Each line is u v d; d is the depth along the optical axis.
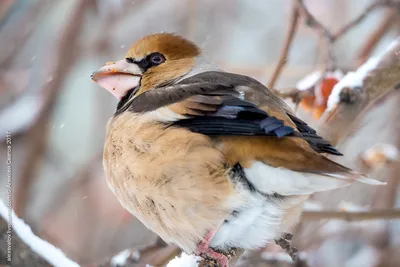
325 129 9.01
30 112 13.41
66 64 13.33
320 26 10.16
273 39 16.84
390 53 9.48
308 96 9.69
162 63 9.48
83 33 13.97
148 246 10.53
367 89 9.25
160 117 7.73
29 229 6.53
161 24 15.83
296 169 7.11
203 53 9.67
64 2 15.27
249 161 7.23
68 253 13.41
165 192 7.54
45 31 15.18
